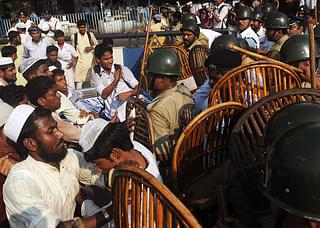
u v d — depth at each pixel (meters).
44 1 21.12
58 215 2.42
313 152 1.50
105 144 2.31
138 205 1.76
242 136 2.45
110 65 5.34
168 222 1.61
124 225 1.91
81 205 2.64
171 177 2.69
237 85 3.21
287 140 1.59
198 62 5.79
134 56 8.93
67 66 7.88
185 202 2.54
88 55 8.53
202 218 2.50
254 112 2.58
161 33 8.71
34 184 2.34
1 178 2.76
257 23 8.06
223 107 2.62
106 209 2.32
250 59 4.43
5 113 2.91
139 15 15.70
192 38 6.52
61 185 2.48
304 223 1.54
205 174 2.74
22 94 3.71
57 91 4.11
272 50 5.68
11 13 20.64
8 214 2.35
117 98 5.22
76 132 3.32
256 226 2.04
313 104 2.11
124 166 1.79
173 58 3.42
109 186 2.33
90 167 2.63
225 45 4.77
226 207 2.12
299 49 3.82
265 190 1.64
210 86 3.71
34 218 2.23
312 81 3.21
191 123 2.52
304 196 1.49
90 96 5.65
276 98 2.64
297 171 1.50
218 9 11.91
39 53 8.23
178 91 3.40
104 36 9.84
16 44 8.70
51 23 13.05
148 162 2.48
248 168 2.09
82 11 20.72
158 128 3.20
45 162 2.43
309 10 10.05
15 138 2.42
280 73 3.29
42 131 2.36
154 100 3.36
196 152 2.67
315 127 1.58
